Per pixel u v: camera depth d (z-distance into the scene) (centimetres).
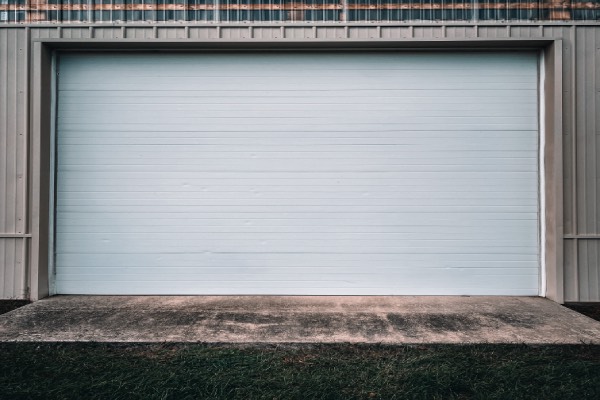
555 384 297
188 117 537
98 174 535
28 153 518
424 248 533
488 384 293
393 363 329
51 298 514
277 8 520
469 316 443
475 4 520
